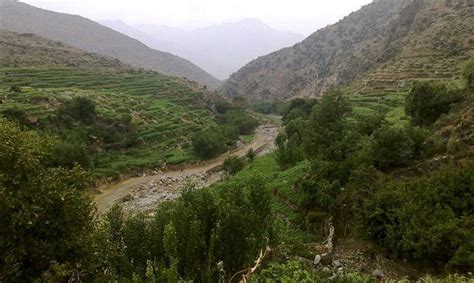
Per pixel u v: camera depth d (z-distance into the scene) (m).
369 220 24.14
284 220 32.56
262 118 149.62
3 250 13.32
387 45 144.62
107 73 124.19
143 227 18.52
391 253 23.20
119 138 71.50
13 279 13.22
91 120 69.81
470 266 18.53
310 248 24.91
